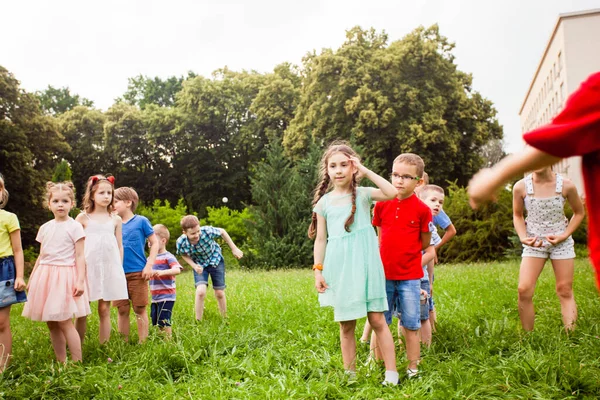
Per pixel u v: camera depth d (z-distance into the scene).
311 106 31.70
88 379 4.06
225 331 5.59
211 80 43.62
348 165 4.07
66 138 43.66
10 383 4.16
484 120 33.12
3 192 4.98
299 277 12.64
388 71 29.94
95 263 5.45
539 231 5.13
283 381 3.91
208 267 7.21
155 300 6.30
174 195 44.97
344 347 4.07
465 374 3.80
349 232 3.99
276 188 20.84
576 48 42.44
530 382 3.63
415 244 4.33
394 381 3.85
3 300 4.76
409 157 4.39
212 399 3.62
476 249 18.77
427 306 4.79
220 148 42.78
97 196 5.62
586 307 5.85
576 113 1.77
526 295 5.11
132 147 43.59
